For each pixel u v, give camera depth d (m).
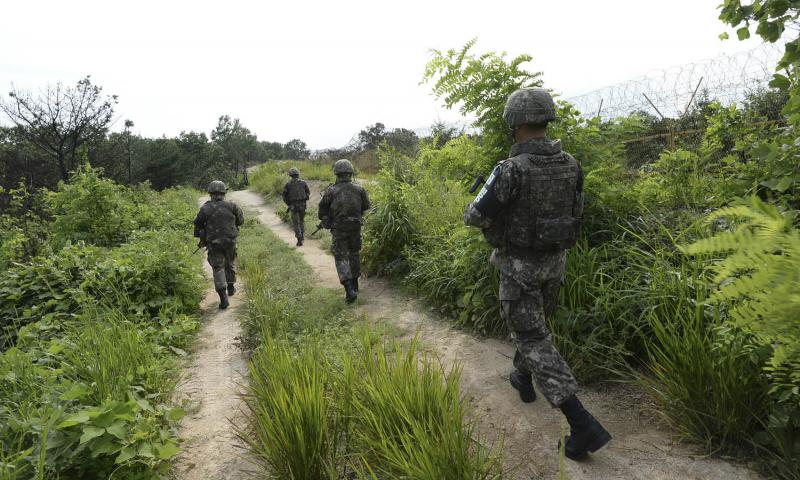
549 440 2.29
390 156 7.65
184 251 6.37
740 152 3.55
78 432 2.22
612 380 2.52
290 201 8.99
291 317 4.25
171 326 4.31
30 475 2.05
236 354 3.99
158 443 2.38
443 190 6.24
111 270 4.83
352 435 2.24
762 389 1.95
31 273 4.80
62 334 3.92
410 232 5.90
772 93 4.97
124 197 11.61
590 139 3.70
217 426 2.81
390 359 2.48
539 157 2.19
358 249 5.28
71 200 9.01
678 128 6.11
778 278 0.75
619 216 3.56
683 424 2.18
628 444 2.17
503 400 2.69
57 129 21.81
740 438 2.01
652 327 2.48
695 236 2.90
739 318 0.89
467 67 3.24
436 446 1.86
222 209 5.64
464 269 4.04
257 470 2.32
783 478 1.81
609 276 3.00
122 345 3.24
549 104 2.22
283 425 2.13
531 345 2.21
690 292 2.56
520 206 2.18
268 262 7.27
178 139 54.12
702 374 2.10
